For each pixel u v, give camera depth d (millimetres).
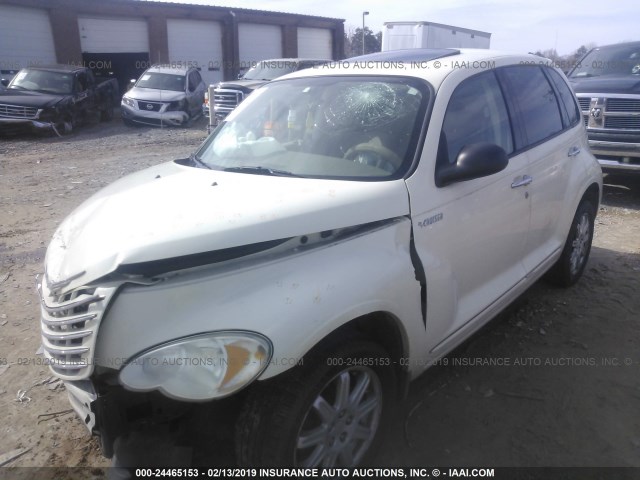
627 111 7316
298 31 33219
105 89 18359
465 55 3553
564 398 3199
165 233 2109
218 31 29141
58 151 12484
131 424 2186
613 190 8219
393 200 2559
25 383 3438
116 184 3047
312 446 2350
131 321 2020
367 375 2479
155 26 26531
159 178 2932
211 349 2004
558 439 2873
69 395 2477
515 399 3207
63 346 2141
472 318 3121
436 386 3354
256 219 2223
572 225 4375
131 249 2047
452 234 2857
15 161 11133
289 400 2158
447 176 2752
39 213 7242
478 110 3236
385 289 2408
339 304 2229
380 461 2736
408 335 2623
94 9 24203
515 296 3627
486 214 3113
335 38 35906
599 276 4910
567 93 4543
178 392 1984
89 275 2078
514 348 3754
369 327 2598
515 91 3680
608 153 7539
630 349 3701
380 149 2824
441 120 2896
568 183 4133
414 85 3062
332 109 3176
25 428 3033
